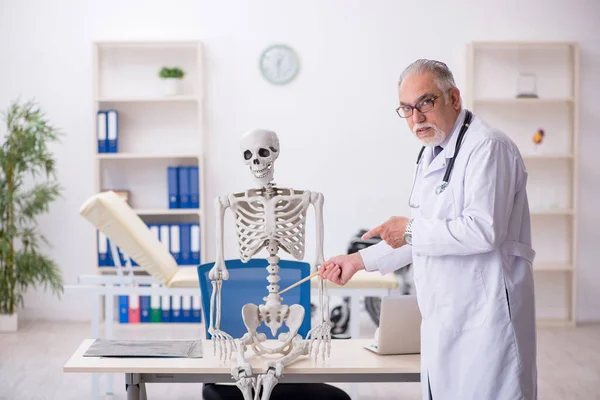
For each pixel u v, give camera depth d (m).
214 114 5.96
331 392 2.94
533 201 6.02
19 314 6.04
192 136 6.01
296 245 2.58
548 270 6.05
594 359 4.92
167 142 6.00
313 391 2.95
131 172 6.01
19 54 5.93
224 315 3.14
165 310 5.84
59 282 5.65
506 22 5.95
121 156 5.75
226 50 5.94
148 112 5.99
